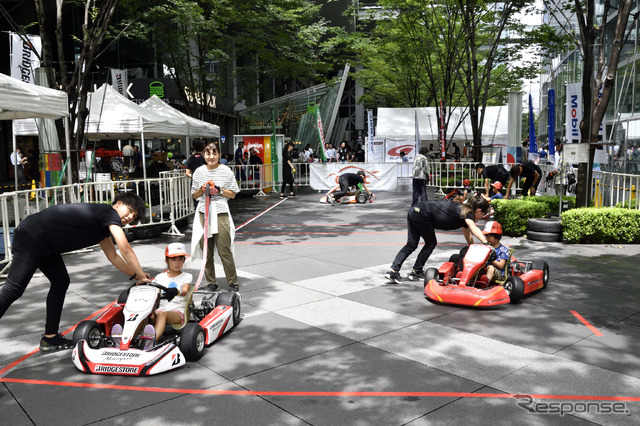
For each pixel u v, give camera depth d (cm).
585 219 988
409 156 2923
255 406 379
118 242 450
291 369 444
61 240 453
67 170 1070
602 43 1114
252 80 2328
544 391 399
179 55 2108
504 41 1884
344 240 1072
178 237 1104
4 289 444
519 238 1083
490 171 1471
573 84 1464
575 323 558
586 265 825
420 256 741
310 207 1670
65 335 524
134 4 1855
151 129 1345
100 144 2452
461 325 555
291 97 3578
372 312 602
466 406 376
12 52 1260
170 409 375
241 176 2055
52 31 2619
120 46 2597
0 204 874
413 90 3073
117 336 452
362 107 5656
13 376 434
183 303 489
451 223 705
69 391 405
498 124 2781
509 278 632
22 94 852
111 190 1078
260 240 1077
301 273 790
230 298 549
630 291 678
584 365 448
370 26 3375
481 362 456
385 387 409
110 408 377
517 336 520
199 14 1877
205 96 2225
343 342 507
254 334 530
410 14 2061
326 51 2320
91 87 2527
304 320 573
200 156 1209
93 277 756
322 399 389
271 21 2125
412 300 648
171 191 1148
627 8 1047
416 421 356
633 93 2000
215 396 395
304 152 2941
